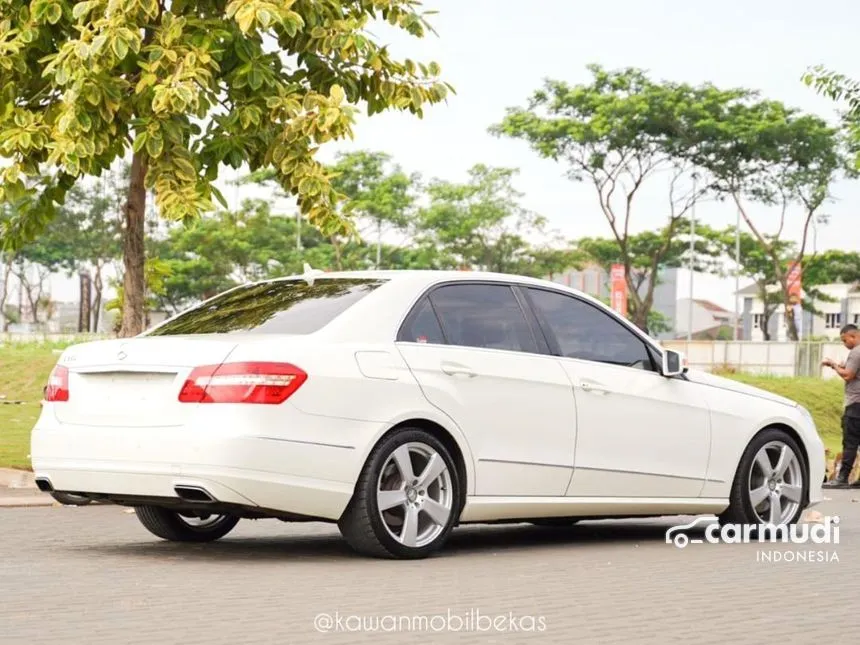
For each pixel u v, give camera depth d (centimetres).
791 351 5181
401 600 698
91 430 853
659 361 1031
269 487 814
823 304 11994
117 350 859
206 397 819
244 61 1321
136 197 1488
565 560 894
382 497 858
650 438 1002
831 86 2572
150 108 1288
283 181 1366
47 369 3228
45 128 1326
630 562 890
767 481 1077
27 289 10069
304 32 1364
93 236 8775
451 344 912
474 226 8406
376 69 1384
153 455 823
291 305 912
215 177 1377
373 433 851
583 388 965
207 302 976
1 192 1341
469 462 900
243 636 588
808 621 663
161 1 1345
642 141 6850
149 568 812
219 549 926
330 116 1312
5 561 842
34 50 1358
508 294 962
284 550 923
